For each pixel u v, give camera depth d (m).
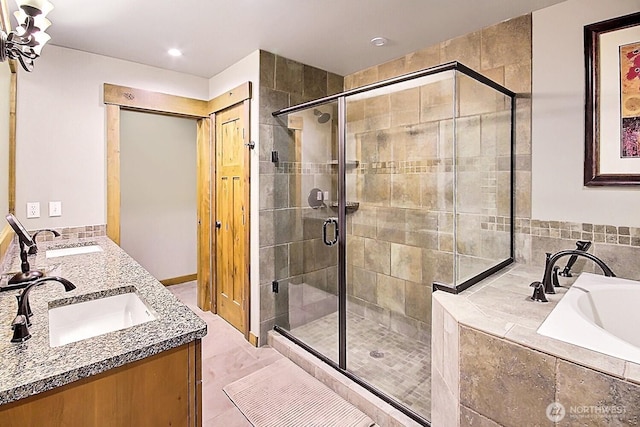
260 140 2.87
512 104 2.29
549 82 2.13
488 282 1.92
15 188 2.54
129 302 1.63
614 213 1.93
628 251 1.89
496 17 2.27
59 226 2.77
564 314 1.40
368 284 3.07
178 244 4.68
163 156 4.51
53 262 2.08
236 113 3.14
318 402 2.15
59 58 2.72
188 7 2.14
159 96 3.22
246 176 2.97
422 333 2.72
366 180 2.97
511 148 2.31
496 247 2.28
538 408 1.17
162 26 2.40
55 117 2.72
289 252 3.08
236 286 3.24
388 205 2.89
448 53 2.64
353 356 2.56
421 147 2.60
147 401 1.08
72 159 2.80
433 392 1.72
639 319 1.68
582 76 2.01
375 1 2.07
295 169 3.01
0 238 1.98
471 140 2.25
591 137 1.98
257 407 2.09
